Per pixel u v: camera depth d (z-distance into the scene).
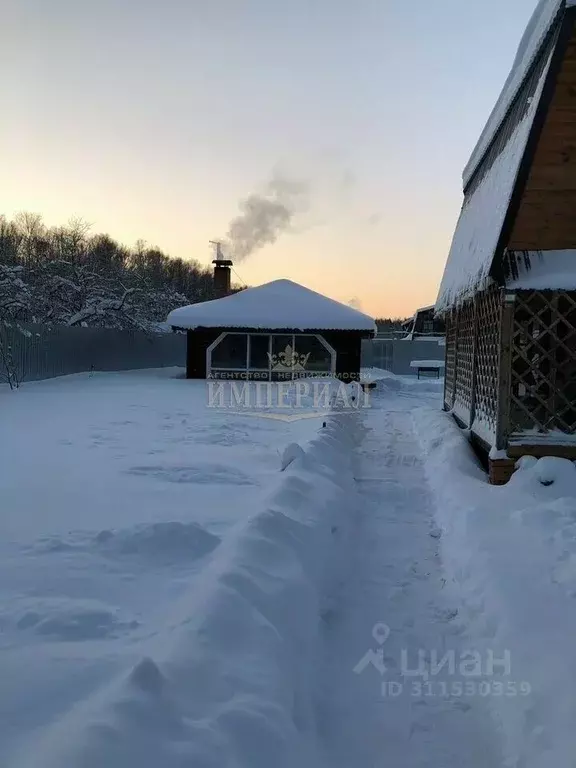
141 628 2.89
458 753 2.62
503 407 6.63
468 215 10.25
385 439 10.32
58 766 1.70
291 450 6.41
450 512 5.71
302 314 20.58
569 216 6.36
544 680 2.88
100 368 23.84
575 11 5.36
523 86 6.89
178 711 2.10
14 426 9.33
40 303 24.19
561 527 4.96
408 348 30.36
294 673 2.81
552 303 6.57
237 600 2.98
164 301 33.66
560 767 2.31
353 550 4.96
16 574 3.54
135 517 4.66
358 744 2.66
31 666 2.49
